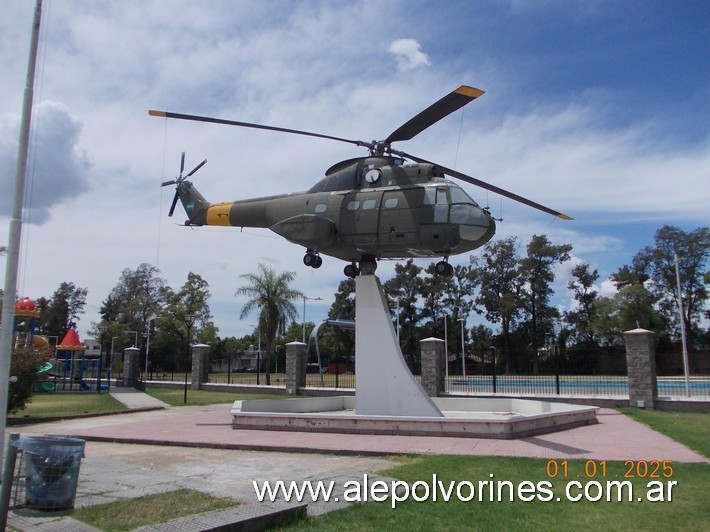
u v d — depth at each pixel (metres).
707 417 17.53
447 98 12.35
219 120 14.30
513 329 67.88
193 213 19.97
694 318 65.56
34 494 5.97
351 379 41.28
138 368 39.25
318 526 6.38
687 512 7.06
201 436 13.70
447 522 6.57
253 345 96.12
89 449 12.41
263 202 17.86
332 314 77.31
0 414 6.86
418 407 15.29
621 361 34.19
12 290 7.27
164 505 7.05
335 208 15.92
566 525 6.52
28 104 7.98
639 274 68.75
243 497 7.51
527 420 13.62
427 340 24.81
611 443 12.48
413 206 14.84
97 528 6.07
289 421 14.70
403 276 70.50
